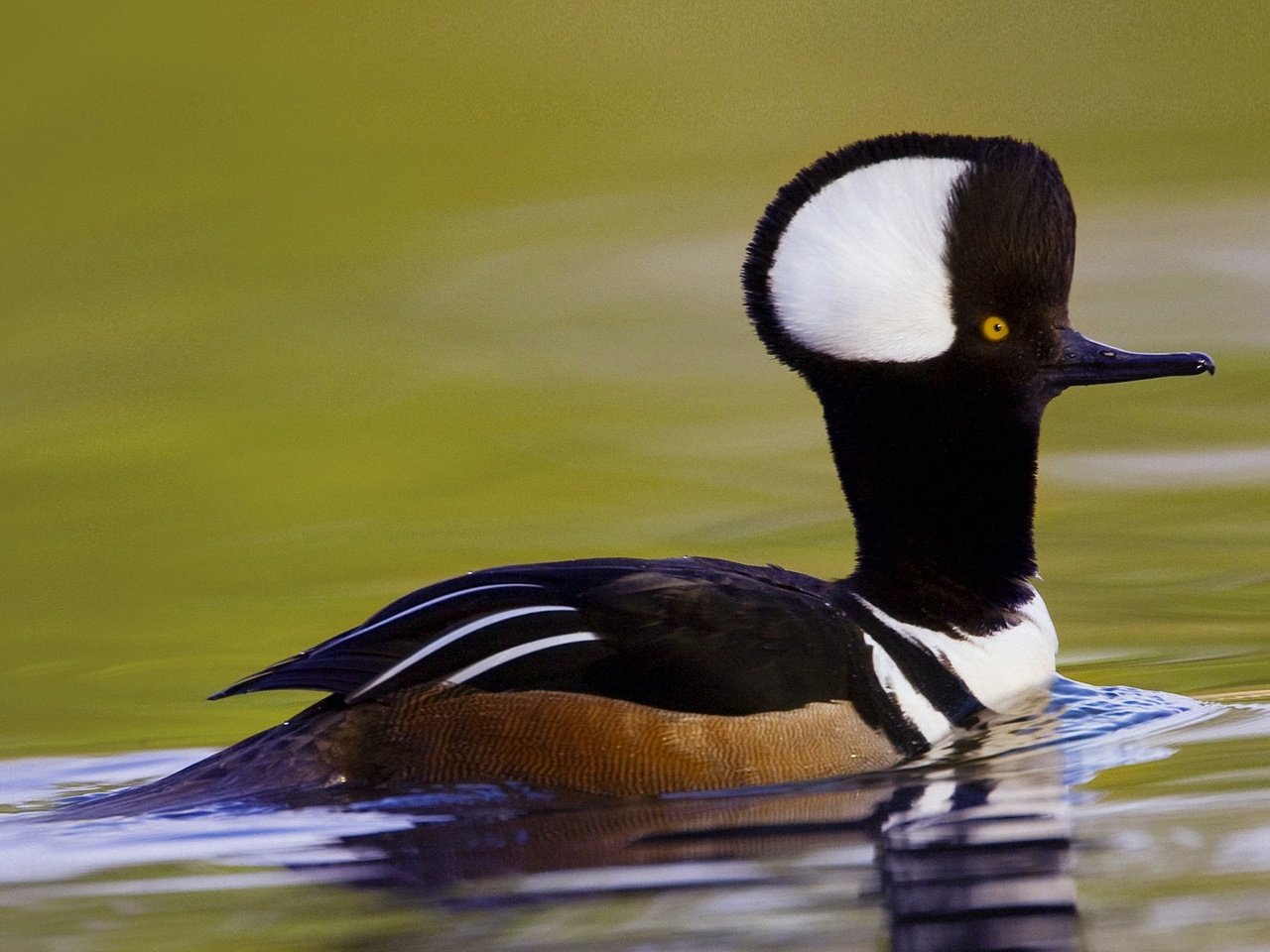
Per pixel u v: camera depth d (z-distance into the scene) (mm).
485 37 28688
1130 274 21750
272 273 22562
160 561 14672
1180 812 8023
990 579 10117
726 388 18953
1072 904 6902
